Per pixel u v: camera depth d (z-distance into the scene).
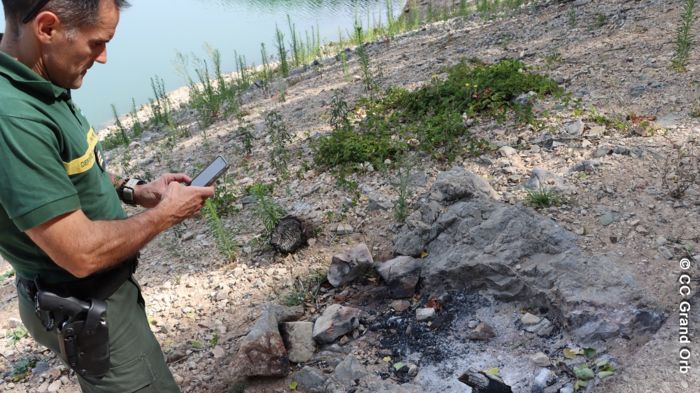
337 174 5.66
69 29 2.02
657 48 6.65
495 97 6.03
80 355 2.25
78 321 2.21
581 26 8.15
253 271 4.64
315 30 18.27
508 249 3.76
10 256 2.20
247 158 7.02
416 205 4.76
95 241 2.03
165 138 9.45
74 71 2.12
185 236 5.47
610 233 3.92
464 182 4.47
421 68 8.41
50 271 2.20
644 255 3.67
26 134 1.88
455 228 4.09
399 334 3.66
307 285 4.28
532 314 3.52
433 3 16.84
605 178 4.52
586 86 6.14
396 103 6.88
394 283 3.97
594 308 3.31
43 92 2.00
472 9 13.69
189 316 4.33
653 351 3.03
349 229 4.76
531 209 4.17
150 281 4.93
